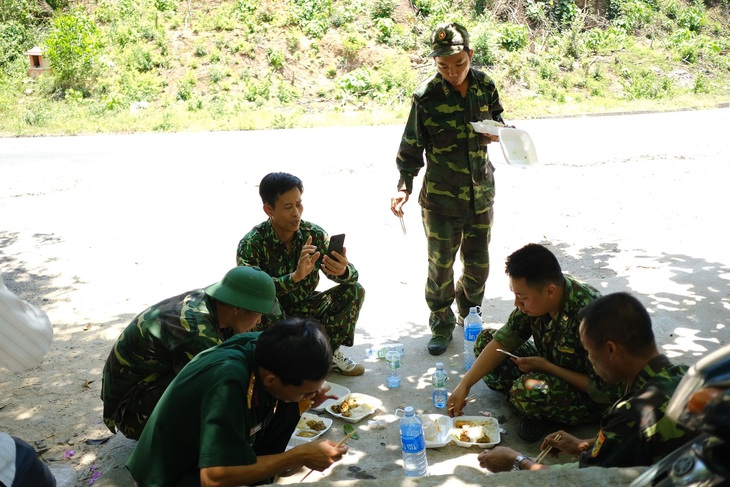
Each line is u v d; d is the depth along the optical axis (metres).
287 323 2.86
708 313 5.92
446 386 5.00
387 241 8.62
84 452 4.30
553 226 9.05
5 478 2.53
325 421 4.46
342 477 3.93
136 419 3.97
